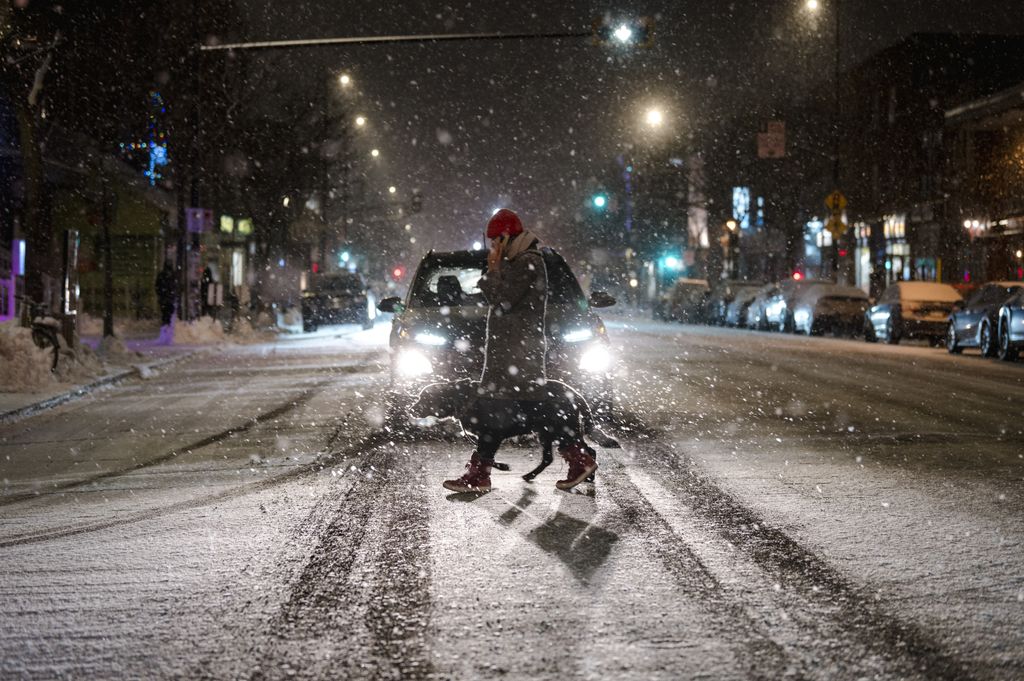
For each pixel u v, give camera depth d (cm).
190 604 502
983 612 472
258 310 4188
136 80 2805
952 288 3150
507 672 400
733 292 4856
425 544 607
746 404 1320
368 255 8275
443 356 979
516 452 936
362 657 420
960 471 848
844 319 3653
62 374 1772
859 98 5766
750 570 545
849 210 5834
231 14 3338
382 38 2164
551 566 555
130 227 4094
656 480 807
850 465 877
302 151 4262
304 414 1287
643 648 425
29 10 2373
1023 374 1884
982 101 4131
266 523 678
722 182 5978
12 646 447
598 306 1127
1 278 2611
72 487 853
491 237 735
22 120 2327
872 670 398
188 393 1650
